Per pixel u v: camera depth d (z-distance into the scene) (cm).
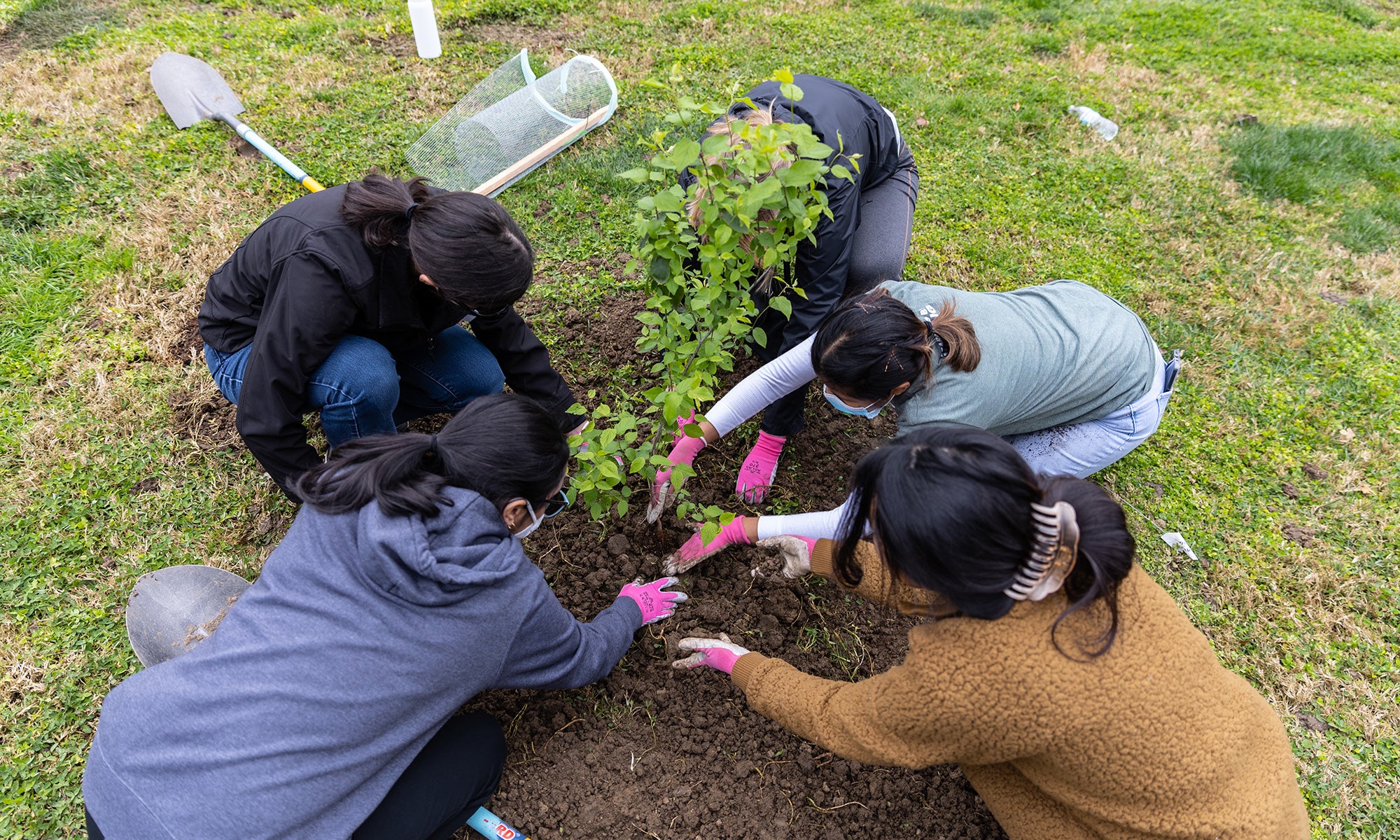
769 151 184
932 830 222
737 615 257
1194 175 451
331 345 215
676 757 230
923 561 132
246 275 219
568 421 276
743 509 284
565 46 484
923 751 163
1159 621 153
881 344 189
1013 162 446
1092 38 587
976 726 148
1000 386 217
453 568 159
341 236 204
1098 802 155
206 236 350
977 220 408
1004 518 124
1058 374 230
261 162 387
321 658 158
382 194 198
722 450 301
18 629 239
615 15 514
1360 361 357
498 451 168
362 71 448
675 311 225
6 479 270
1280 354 360
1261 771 157
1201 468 314
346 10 498
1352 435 327
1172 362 259
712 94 453
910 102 477
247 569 259
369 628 160
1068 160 450
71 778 213
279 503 273
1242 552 289
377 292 215
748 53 495
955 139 456
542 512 199
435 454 172
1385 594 279
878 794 227
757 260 217
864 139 256
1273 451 321
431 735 178
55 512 263
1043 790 165
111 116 403
